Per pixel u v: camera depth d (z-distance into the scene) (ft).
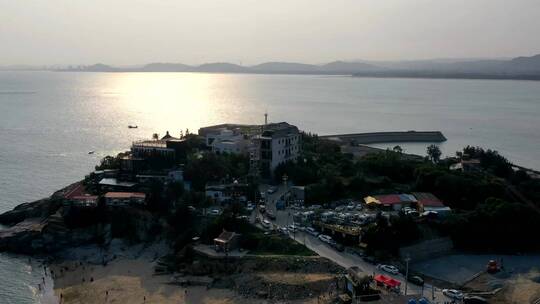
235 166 518.37
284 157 542.57
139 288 352.69
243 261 364.17
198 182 479.41
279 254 370.53
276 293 326.85
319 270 344.49
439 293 316.81
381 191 483.92
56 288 359.05
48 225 432.66
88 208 436.35
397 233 378.53
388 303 280.72
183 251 388.78
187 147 542.16
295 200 466.29
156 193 441.68
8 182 610.24
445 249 394.11
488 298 311.27
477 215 406.21
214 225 402.93
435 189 476.13
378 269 346.54
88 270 385.91
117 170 513.45
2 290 355.77
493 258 384.47
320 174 513.04
